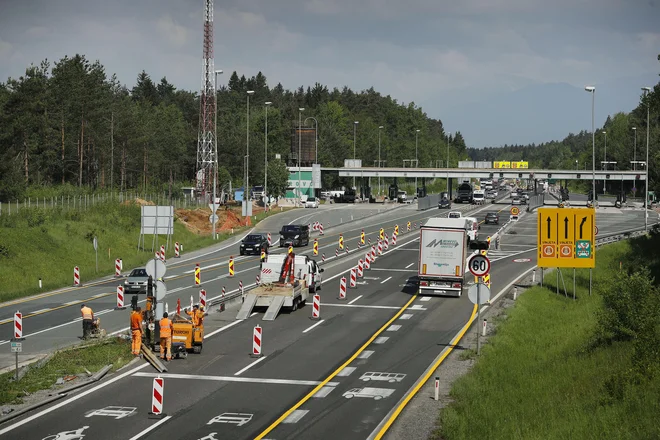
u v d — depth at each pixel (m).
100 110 156.25
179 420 30.47
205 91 157.62
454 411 31.36
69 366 39.06
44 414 31.28
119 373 38.28
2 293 65.31
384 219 151.12
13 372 37.97
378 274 78.88
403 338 47.50
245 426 29.75
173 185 182.50
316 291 67.44
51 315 55.12
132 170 190.75
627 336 45.53
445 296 64.94
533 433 29.08
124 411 31.70
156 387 30.83
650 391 33.19
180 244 108.81
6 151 136.62
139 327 42.00
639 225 140.25
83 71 157.25
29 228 88.88
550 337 49.91
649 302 46.56
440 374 38.59
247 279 73.56
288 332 49.19
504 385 36.53
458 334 48.81
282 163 186.38
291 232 104.56
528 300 62.34
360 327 51.06
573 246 67.31
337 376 37.91
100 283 73.38
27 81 138.00
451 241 63.59
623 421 30.22
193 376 37.72
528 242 111.94
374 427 29.80
